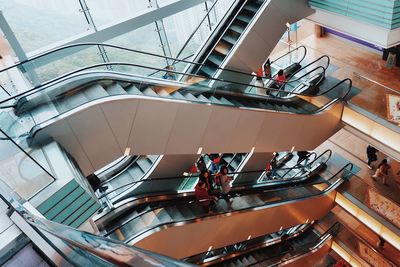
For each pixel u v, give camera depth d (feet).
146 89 26.48
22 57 29.58
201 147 30.53
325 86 44.39
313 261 52.47
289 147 39.52
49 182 17.93
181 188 36.29
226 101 31.60
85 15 31.86
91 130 22.04
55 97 22.56
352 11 31.94
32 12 29.19
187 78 31.04
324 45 54.08
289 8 35.45
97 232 20.31
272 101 36.99
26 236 12.84
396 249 48.37
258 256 45.16
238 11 35.94
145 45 36.50
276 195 40.68
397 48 45.91
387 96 37.76
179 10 37.35
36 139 20.21
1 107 20.58
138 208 31.27
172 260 4.65
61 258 8.72
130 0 34.19
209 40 36.32
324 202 47.03
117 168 34.83
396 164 47.75
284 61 48.21
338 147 52.19
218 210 33.53
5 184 16.28
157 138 26.55
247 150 35.29
